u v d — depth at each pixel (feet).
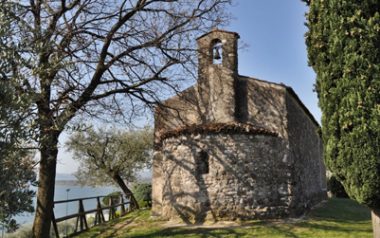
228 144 41.37
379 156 20.22
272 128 44.91
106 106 36.81
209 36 48.14
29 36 20.75
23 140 14.10
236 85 47.29
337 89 21.66
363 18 21.33
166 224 40.47
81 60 32.32
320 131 23.89
